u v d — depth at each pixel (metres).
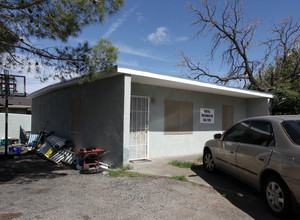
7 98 9.98
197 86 8.67
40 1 5.49
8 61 6.24
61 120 10.93
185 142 9.55
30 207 4.01
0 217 3.60
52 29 5.97
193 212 3.89
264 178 4.08
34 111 15.57
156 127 8.63
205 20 19.36
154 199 4.42
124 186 5.20
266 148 4.04
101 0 5.94
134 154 8.00
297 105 14.12
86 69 6.30
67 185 5.38
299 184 3.27
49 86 11.12
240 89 10.14
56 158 8.73
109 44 6.37
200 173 6.39
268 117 4.52
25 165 8.17
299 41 18.05
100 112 7.76
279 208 3.69
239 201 4.45
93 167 7.03
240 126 5.21
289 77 17.69
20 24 5.87
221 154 5.64
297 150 3.43
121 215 3.71
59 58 6.27
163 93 8.84
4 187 5.32
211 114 10.63
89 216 3.66
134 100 8.00
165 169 6.74
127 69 6.51
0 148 13.06
